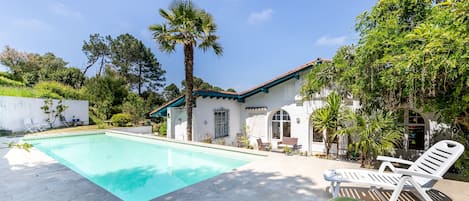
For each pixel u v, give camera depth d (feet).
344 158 33.99
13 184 16.28
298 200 13.82
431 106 21.26
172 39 39.32
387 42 22.35
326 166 21.27
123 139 49.19
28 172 19.30
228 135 50.44
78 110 66.90
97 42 129.29
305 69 42.37
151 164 29.43
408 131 33.19
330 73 32.78
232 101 51.98
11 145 32.55
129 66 130.62
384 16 25.49
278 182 16.98
